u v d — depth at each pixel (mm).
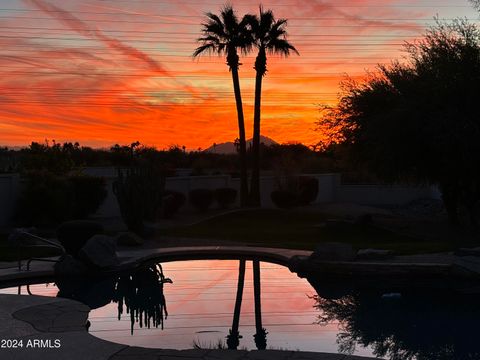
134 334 7504
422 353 6727
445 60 20750
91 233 13227
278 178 34406
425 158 21625
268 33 33875
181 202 27391
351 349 6875
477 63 20312
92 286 11250
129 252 14461
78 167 28562
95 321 8281
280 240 19156
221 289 10844
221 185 33062
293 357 5848
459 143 19625
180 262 14203
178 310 9047
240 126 32656
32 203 20703
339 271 12172
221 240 18391
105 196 24266
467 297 10188
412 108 20547
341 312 8930
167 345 6992
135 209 18172
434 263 12023
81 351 6066
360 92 24422
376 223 23266
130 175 18484
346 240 19469
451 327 7973
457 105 20500
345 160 26984
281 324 8117
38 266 12242
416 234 21078
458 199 24594
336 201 39000
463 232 21594
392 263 12055
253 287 11055
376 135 21250
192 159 60469
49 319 7574
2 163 34406
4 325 7234
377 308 9266
